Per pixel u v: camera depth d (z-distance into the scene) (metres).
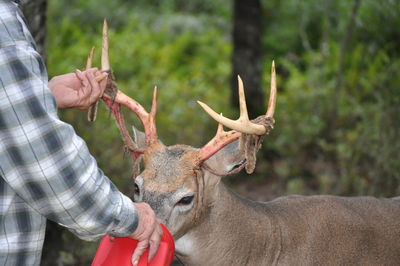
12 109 3.02
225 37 20.64
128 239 3.93
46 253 6.58
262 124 4.50
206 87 16.64
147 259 3.75
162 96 15.19
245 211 5.00
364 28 14.66
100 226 3.29
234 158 4.84
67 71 14.51
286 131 12.31
